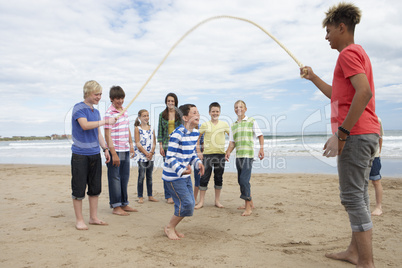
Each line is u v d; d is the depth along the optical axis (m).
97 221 3.77
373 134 2.15
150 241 3.12
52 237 3.22
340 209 4.57
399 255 2.70
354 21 2.28
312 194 5.82
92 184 3.69
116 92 4.27
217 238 3.24
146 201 5.34
